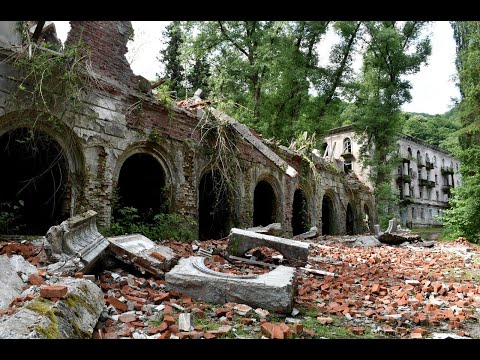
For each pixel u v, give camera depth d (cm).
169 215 1164
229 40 2672
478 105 2038
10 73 829
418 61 3072
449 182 6125
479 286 774
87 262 563
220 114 1376
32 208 1173
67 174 950
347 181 2634
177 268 585
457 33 2406
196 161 1320
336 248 1437
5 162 1161
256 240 856
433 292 694
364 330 462
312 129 2920
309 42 2848
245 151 1587
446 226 2380
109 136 1027
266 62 2514
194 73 3203
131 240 738
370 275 866
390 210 3538
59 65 884
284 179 1873
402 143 5212
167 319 405
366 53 3172
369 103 3058
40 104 866
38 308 313
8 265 457
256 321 459
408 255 1315
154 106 1172
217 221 1588
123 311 451
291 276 562
